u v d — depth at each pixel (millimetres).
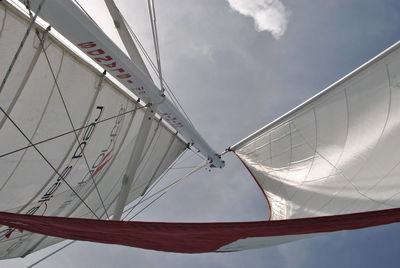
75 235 3387
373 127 5113
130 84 4996
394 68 5195
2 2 4016
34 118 5391
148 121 5473
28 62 4832
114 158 7926
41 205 6750
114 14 5137
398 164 4441
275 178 6301
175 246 3754
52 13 3154
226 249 3979
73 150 6453
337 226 3045
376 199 4262
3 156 5172
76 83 5816
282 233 3102
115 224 2602
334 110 5836
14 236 7012
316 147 5867
